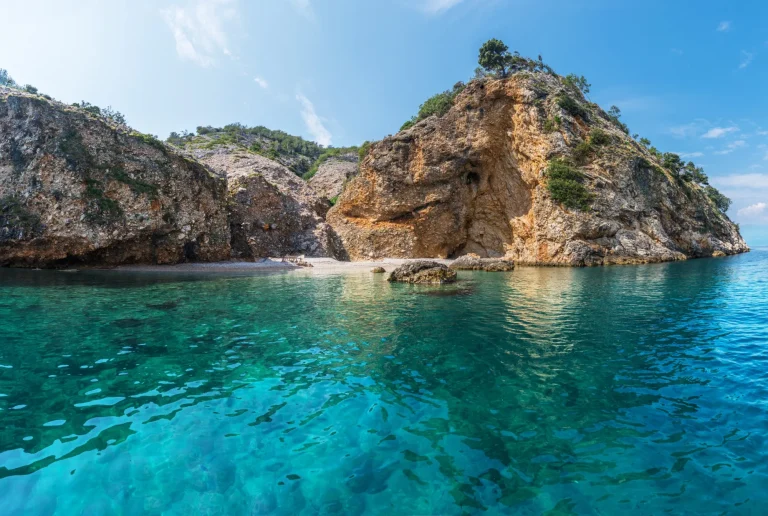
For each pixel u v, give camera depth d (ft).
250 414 21.25
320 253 165.27
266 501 14.38
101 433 18.97
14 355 30.32
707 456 16.78
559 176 133.80
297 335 37.68
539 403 22.34
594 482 15.19
